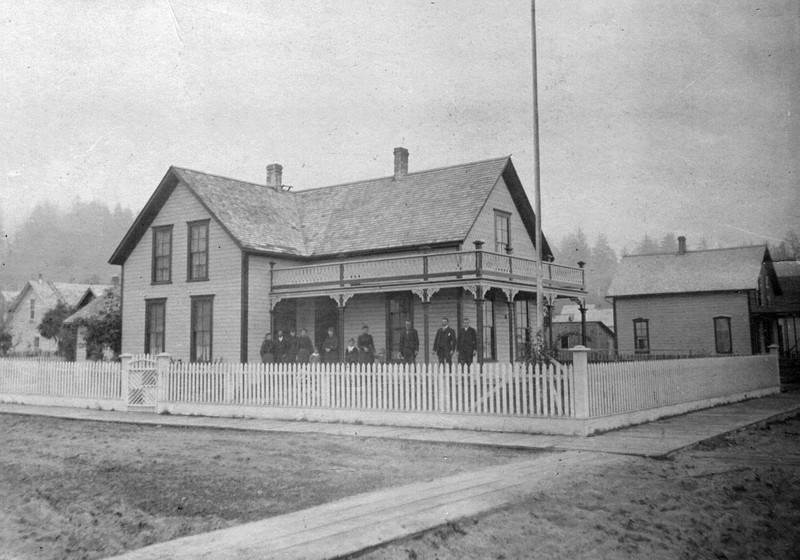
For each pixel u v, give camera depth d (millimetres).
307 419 16125
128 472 9945
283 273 25984
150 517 7258
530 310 28266
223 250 26125
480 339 20953
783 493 8062
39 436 14375
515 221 28172
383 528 6336
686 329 39250
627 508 7270
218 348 25859
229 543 5953
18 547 6352
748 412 16969
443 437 12688
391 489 8242
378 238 26062
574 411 12766
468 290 21625
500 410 13695
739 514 7152
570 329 50250
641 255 42812
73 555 6070
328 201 30766
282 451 11750
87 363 20891
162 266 28156
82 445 12906
